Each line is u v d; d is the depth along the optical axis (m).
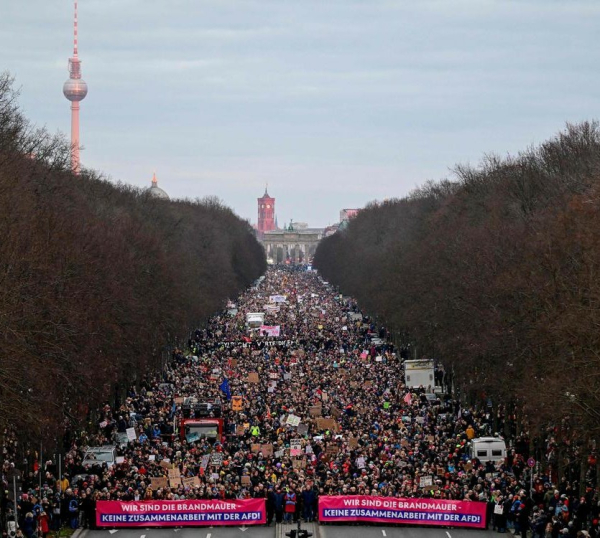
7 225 140.50
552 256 150.88
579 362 118.44
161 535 120.69
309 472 139.62
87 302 164.38
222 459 147.00
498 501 122.00
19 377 119.19
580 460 121.19
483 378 172.88
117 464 142.12
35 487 130.38
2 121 194.25
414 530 122.69
